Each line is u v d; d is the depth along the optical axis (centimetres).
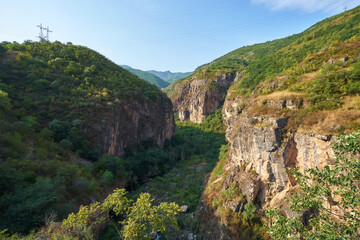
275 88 3194
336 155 791
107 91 5031
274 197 2298
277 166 2258
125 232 1130
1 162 2286
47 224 1789
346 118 1830
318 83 2408
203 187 3872
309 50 4719
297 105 2345
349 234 657
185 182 4478
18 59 4841
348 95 2088
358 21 4434
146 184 4569
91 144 3981
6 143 2655
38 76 4588
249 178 2555
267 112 2588
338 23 5394
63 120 3931
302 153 2072
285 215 1959
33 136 3238
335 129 1817
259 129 2466
